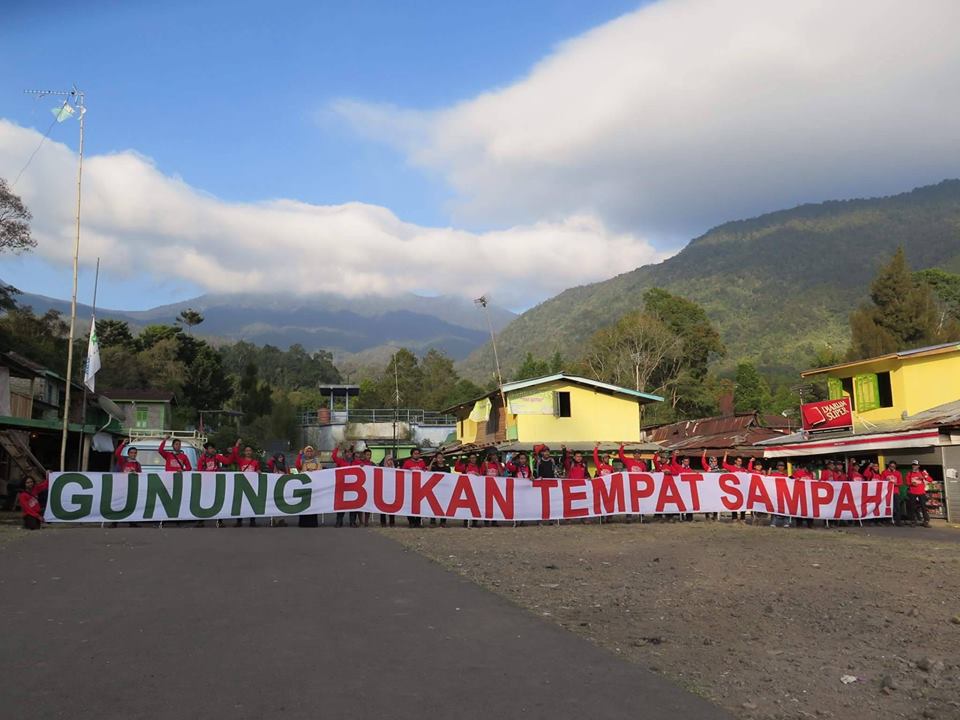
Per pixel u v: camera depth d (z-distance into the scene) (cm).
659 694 591
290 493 1880
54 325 6241
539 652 701
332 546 1409
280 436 7544
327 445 7288
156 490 1791
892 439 2672
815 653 732
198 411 7381
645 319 7044
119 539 1454
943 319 6894
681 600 980
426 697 568
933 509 2542
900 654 735
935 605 969
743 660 700
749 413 4612
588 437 3975
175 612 824
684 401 7181
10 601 866
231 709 533
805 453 3250
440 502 1986
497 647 716
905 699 603
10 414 3102
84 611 823
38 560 1166
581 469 2288
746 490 2280
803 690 620
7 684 578
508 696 575
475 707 549
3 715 513
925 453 2758
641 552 1447
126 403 5831
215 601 884
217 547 1353
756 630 822
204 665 634
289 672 620
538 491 2088
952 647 763
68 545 1348
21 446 2106
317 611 844
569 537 1727
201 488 1820
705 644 758
